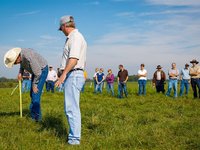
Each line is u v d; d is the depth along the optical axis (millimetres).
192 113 12688
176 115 12266
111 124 9727
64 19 7188
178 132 8516
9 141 7355
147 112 13109
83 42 7238
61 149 6906
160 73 27844
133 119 10719
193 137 7965
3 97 21344
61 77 6934
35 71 9484
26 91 30125
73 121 7238
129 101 17750
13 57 9266
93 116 10438
